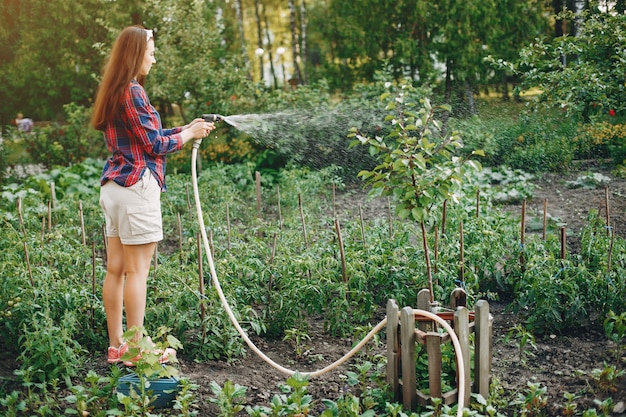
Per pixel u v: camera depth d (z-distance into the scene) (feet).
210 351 13.83
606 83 21.93
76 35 60.23
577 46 23.00
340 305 14.80
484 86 44.57
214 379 12.82
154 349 11.03
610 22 22.24
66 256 16.44
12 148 41.68
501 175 32.12
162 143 11.93
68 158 41.83
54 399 11.66
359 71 49.06
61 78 61.31
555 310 14.30
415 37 45.42
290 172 30.04
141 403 10.98
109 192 12.01
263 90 39.17
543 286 14.43
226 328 13.67
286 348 14.61
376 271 15.38
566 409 10.72
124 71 11.52
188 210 25.54
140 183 11.89
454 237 16.97
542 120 33.73
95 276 15.74
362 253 16.05
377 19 46.11
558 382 12.30
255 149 38.11
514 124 33.68
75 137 42.24
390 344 11.08
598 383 11.44
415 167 11.93
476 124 32.63
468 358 10.74
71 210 25.53
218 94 37.40
